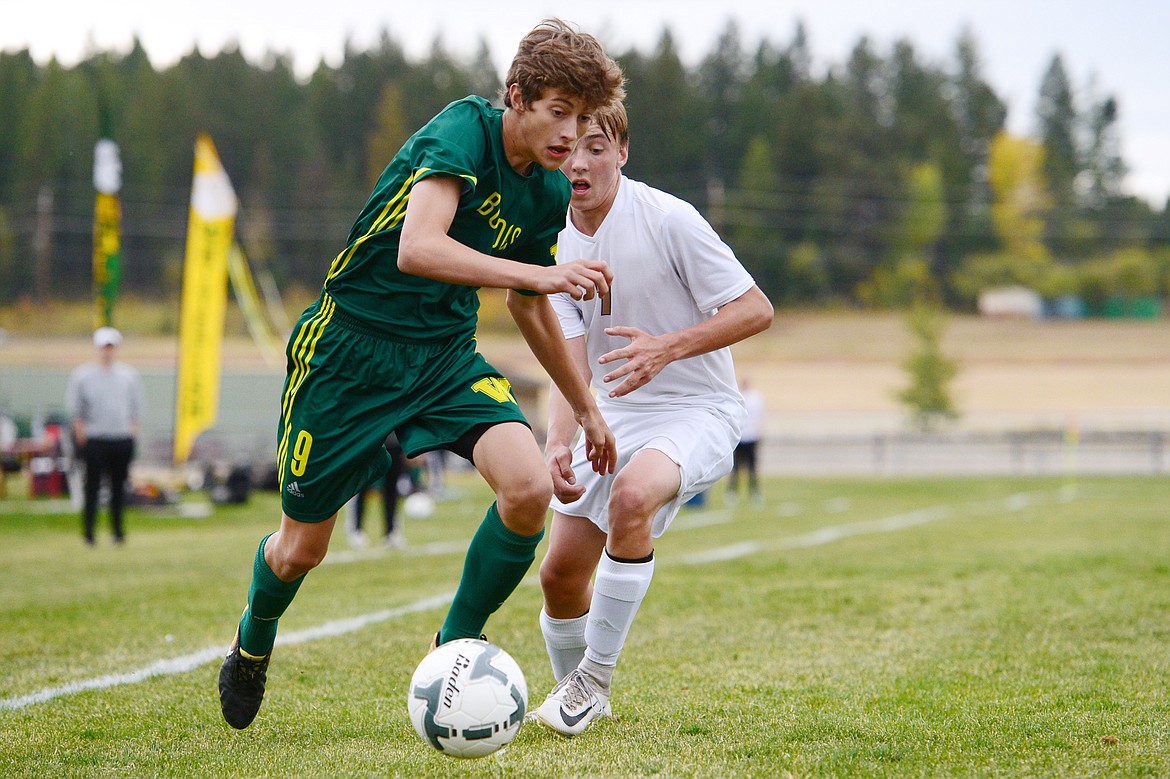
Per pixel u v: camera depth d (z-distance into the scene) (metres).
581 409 11.73
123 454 36.28
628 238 12.41
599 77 9.85
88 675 15.15
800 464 118.75
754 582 24.69
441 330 10.77
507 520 10.59
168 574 27.48
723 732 11.60
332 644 17.25
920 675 14.75
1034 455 122.62
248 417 83.44
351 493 10.86
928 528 40.62
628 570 11.48
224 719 12.21
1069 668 15.05
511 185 10.35
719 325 11.83
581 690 11.55
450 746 9.85
